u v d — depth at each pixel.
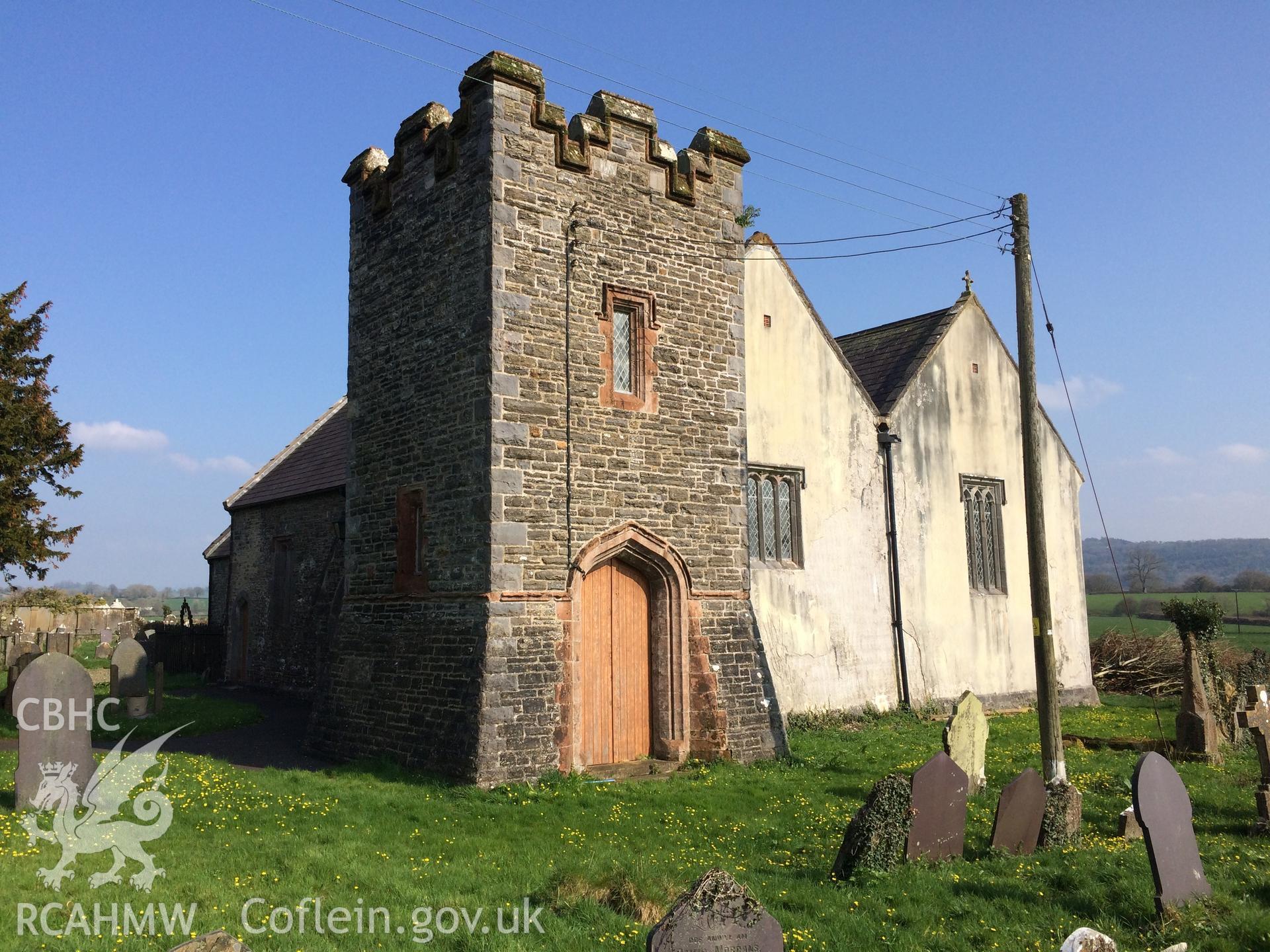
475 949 6.51
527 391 13.56
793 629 19.05
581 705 13.69
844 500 20.50
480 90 14.04
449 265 14.32
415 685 13.69
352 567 15.84
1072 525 25.97
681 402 15.34
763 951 5.55
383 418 15.52
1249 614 62.69
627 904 7.57
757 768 14.45
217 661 27.12
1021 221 13.70
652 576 14.98
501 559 13.01
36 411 17.19
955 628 22.20
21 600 26.75
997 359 24.66
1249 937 6.75
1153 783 7.62
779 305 20.02
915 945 6.82
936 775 9.15
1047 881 8.32
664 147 15.60
